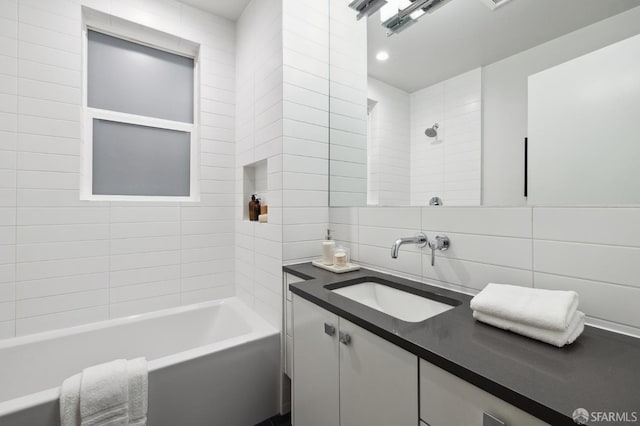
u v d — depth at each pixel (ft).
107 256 5.70
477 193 3.50
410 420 2.30
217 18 6.88
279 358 5.17
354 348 2.91
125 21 5.81
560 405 1.47
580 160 2.66
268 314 5.62
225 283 7.08
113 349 5.49
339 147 5.59
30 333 5.02
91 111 5.74
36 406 3.23
